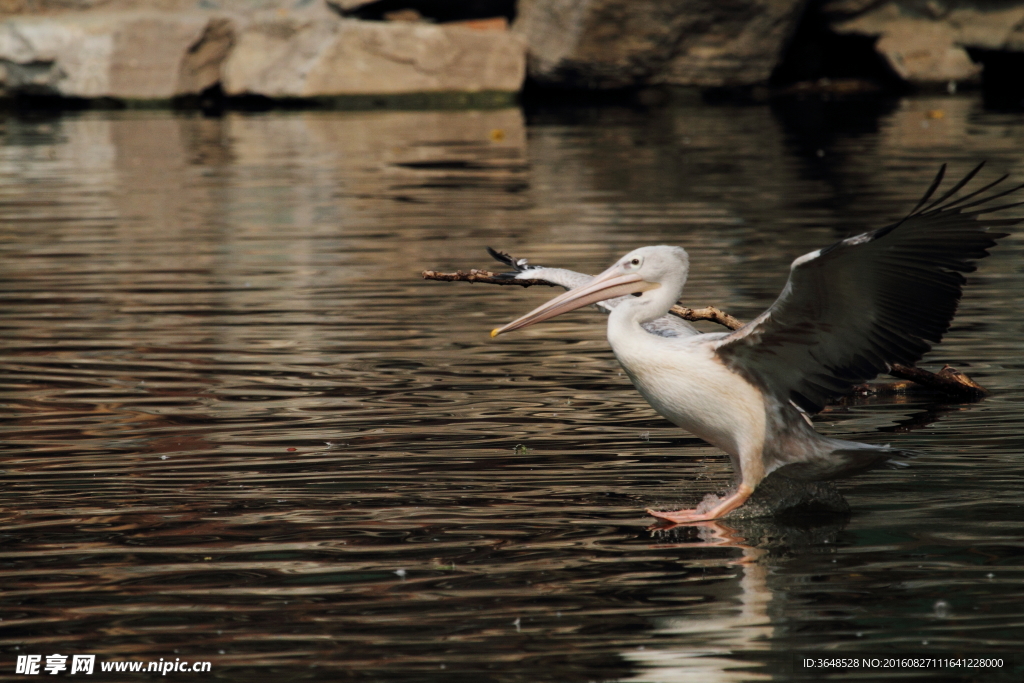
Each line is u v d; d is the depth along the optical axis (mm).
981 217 20203
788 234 18922
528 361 12719
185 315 14789
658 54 40406
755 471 8430
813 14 41312
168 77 39844
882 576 6965
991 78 41625
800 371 8445
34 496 8570
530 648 6090
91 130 34844
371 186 24922
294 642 6184
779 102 40062
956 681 5703
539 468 9211
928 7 40000
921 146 28734
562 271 9836
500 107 39938
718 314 11039
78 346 13398
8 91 40625
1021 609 6461
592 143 31281
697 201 22391
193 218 21547
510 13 42156
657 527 7918
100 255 18453
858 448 8422
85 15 41031
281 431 10258
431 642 6168
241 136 33375
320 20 40031
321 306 15211
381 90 39719
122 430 10320
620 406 11031
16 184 25688
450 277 9898
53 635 6285
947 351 12648
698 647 6086
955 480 8797
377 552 7434
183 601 6699
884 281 7891
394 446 9797
